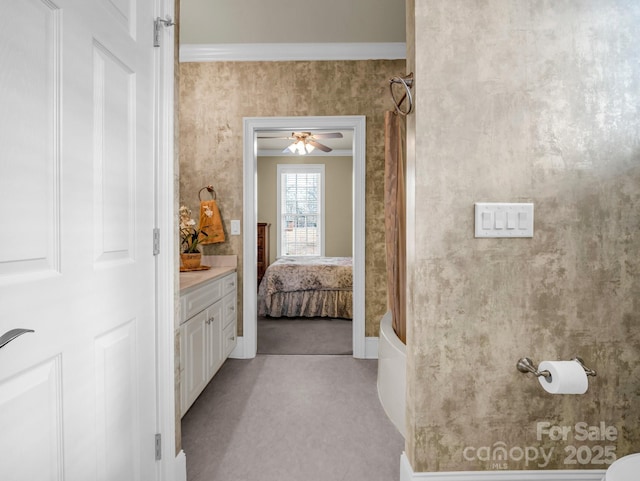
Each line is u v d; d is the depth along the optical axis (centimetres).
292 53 314
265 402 236
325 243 713
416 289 141
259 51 314
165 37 141
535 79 138
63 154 89
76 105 94
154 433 136
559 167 139
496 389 142
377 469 171
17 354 76
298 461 176
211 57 316
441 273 140
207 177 320
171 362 142
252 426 207
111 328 109
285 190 720
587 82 138
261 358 318
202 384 224
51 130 86
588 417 142
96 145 103
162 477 138
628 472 89
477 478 143
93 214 101
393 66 315
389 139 244
